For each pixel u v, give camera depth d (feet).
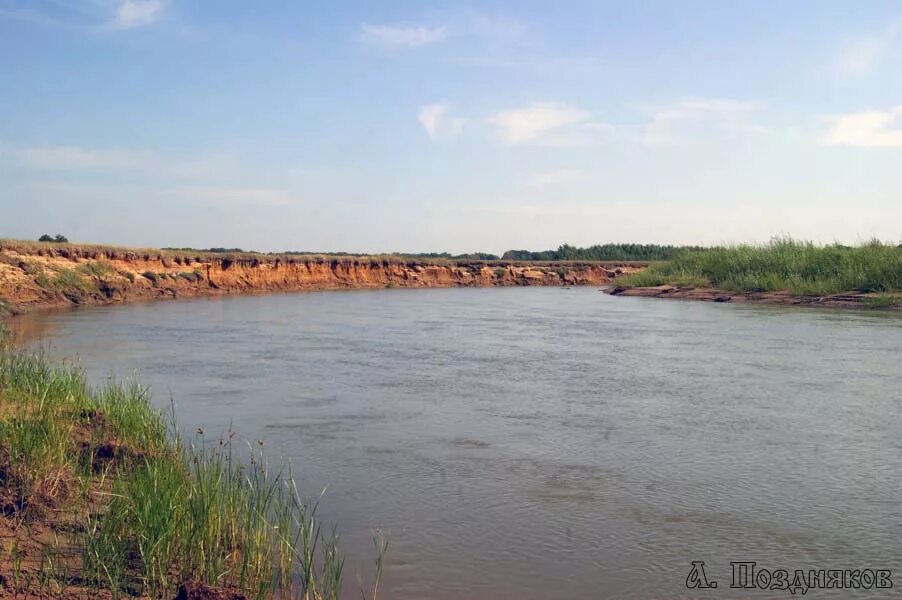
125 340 71.82
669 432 35.37
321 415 39.60
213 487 23.38
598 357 60.49
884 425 36.32
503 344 69.87
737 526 23.85
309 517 24.75
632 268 239.09
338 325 89.25
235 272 165.58
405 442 34.04
